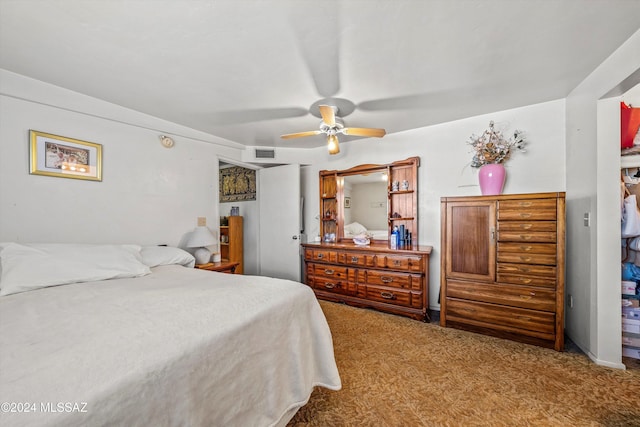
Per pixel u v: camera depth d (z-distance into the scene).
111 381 0.66
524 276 2.14
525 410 1.42
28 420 0.53
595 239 1.85
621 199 1.83
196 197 3.06
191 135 2.97
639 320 1.86
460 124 2.80
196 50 1.55
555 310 2.03
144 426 0.69
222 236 4.77
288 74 1.83
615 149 1.78
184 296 1.32
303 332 1.39
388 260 2.83
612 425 1.31
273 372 1.15
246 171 4.61
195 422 0.81
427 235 3.04
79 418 0.57
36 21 1.29
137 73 1.80
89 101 2.15
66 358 0.74
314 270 3.40
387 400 1.51
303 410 1.44
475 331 2.35
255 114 2.56
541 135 2.41
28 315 1.07
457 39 1.47
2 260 1.51
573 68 1.81
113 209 2.33
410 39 1.47
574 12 1.28
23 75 1.81
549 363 1.85
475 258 2.33
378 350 2.06
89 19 1.28
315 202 3.97
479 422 1.34
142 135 2.55
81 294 1.35
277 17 1.29
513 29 1.40
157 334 0.91
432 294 3.00
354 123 2.88
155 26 1.34
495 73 1.86
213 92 2.09
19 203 1.83
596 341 1.85
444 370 1.79
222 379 0.93
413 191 3.06
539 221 2.09
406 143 3.16
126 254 1.95
